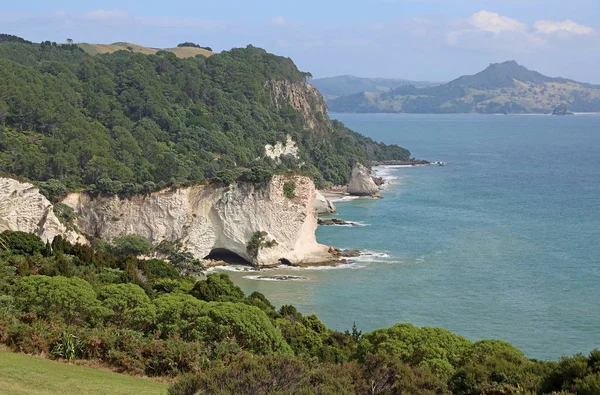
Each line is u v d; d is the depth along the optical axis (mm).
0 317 40125
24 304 43156
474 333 66688
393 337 41188
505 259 97375
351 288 83750
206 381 27703
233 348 39188
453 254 100938
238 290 60906
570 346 63188
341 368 31078
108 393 31766
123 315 42938
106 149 114625
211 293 58062
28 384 31719
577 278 87062
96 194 98438
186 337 41125
